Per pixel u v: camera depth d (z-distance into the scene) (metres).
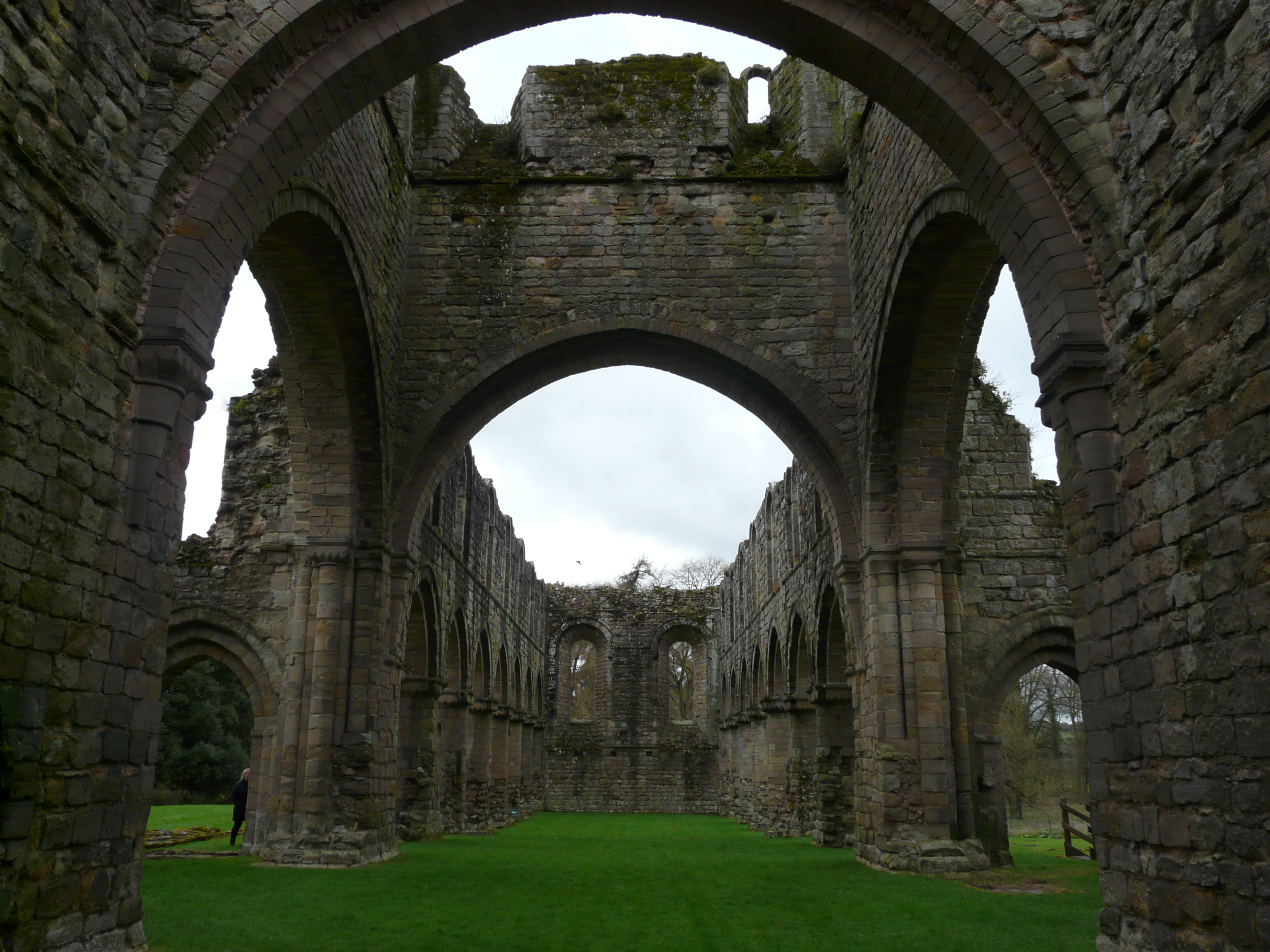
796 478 22.77
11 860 5.51
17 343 5.68
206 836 17.56
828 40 8.48
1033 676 33.81
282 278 12.45
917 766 13.31
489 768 25.30
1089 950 7.79
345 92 8.50
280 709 15.66
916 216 11.62
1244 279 5.45
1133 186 6.70
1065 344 6.90
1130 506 6.48
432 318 15.35
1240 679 5.31
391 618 14.41
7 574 5.54
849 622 14.70
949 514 14.35
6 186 5.61
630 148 16.09
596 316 15.36
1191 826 5.69
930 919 9.20
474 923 8.80
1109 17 7.20
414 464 14.84
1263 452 5.21
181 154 7.34
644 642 39.75
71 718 6.07
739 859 15.13
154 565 6.95
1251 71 5.43
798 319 15.30
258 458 16.89
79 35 6.46
